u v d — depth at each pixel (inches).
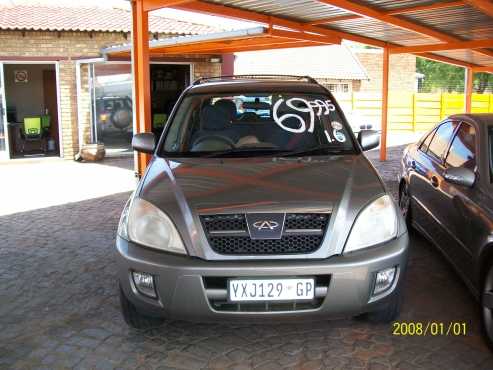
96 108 588.4
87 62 569.3
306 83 193.8
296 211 124.0
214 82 194.9
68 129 580.1
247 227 121.8
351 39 464.8
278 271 117.8
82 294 175.3
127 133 607.5
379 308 128.4
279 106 177.8
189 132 170.9
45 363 129.3
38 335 144.8
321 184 135.2
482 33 442.3
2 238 246.5
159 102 666.2
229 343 138.6
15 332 146.9
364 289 121.5
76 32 560.4
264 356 132.0
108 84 590.2
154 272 121.5
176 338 141.6
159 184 139.8
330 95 186.5
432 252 214.2
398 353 133.0
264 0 318.7
